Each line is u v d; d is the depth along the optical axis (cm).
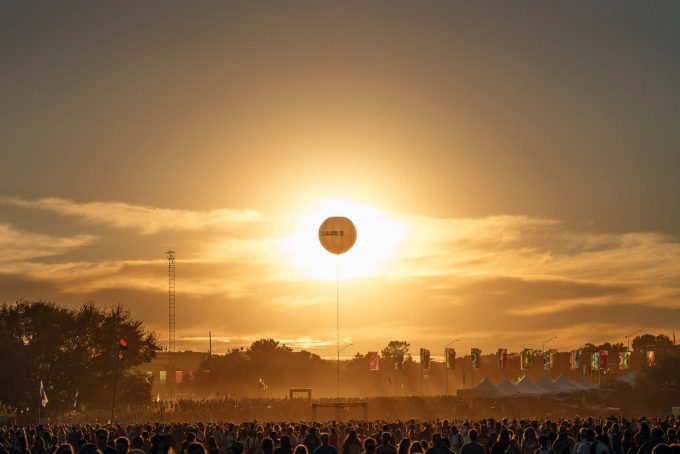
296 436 3591
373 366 10131
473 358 10581
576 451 2339
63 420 9344
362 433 4034
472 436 2291
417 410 8331
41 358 10212
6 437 4003
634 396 10469
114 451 1797
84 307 10581
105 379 10525
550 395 9406
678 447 1299
